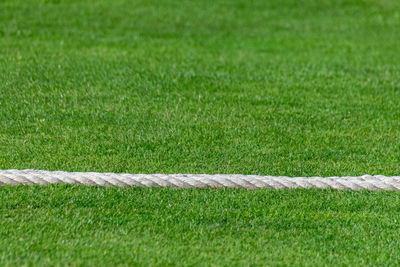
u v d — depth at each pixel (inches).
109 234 599.8
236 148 841.5
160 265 552.1
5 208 641.6
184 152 820.6
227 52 1353.3
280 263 564.7
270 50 1392.7
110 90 1047.6
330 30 1617.9
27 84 1047.6
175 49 1347.2
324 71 1232.8
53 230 601.9
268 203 685.9
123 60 1221.7
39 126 880.9
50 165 757.3
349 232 626.8
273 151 836.6
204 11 1721.2
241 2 1833.2
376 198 707.4
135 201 673.0
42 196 669.9
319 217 657.6
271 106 1018.1
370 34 1592.0
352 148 858.1
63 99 991.0
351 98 1075.9
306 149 848.3
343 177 743.7
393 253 589.0
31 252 561.9
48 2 1702.8
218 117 955.3
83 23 1520.7
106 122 911.0
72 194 678.5
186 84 1103.6
